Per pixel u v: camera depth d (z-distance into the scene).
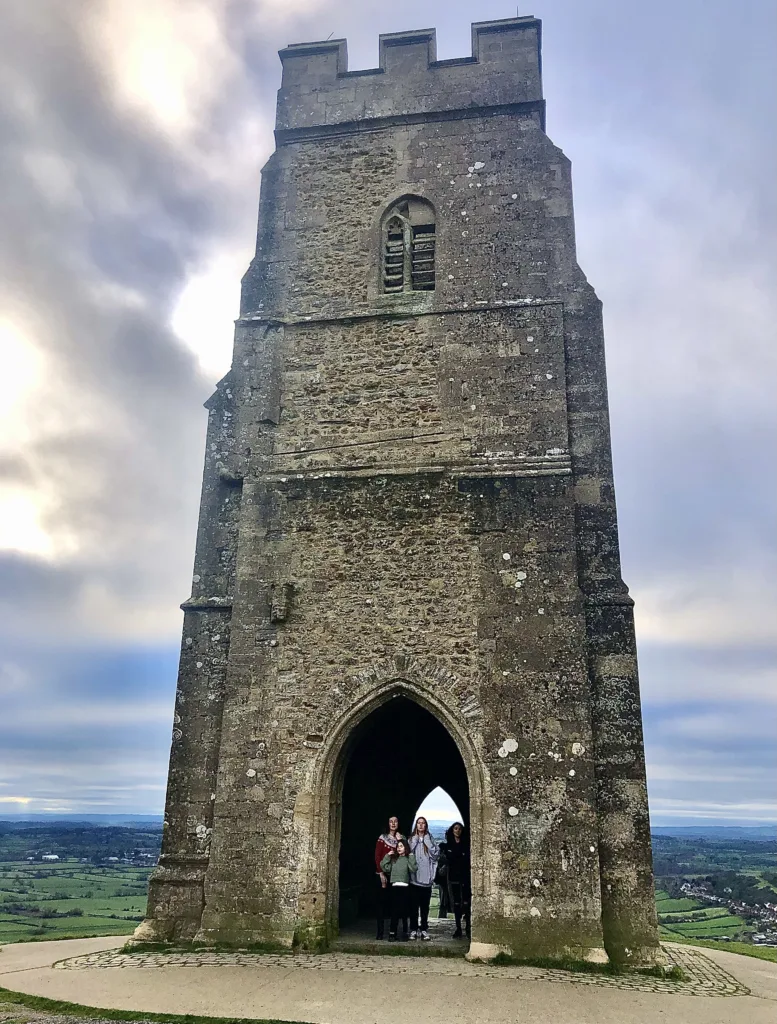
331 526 10.65
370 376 11.35
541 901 8.71
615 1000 7.09
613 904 8.76
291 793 9.61
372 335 11.55
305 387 11.48
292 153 12.80
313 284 12.00
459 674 9.70
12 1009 6.52
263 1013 6.35
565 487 10.22
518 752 9.27
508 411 10.80
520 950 8.58
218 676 10.36
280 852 9.39
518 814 9.05
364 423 11.15
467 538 10.25
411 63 12.87
